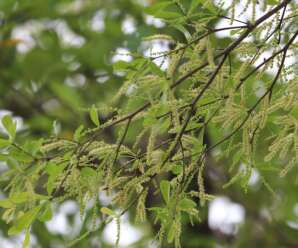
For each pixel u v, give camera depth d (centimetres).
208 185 529
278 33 317
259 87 319
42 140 310
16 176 311
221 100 315
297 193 538
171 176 371
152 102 303
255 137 318
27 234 313
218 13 313
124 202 313
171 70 306
